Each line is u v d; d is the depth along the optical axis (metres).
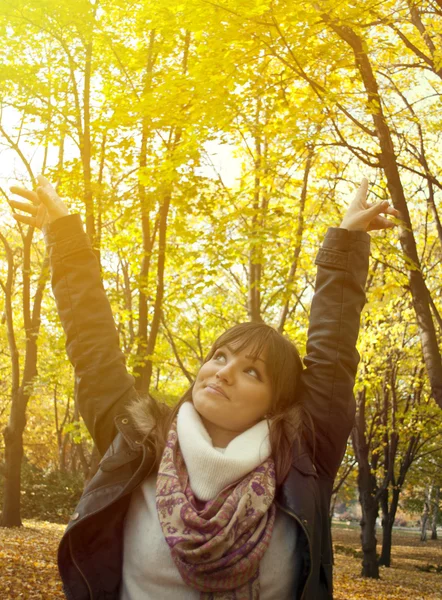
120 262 15.86
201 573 1.21
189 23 6.83
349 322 1.59
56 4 10.12
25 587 8.33
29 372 17.27
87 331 1.62
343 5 6.59
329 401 1.51
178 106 8.65
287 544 1.32
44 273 11.83
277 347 1.46
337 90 9.13
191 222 13.80
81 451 17.78
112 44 10.82
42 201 1.69
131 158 11.32
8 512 16.83
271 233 9.38
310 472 1.38
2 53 11.88
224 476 1.28
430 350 8.38
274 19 6.51
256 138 10.79
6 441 17.14
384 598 13.10
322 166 11.70
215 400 1.40
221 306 18.14
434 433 21.17
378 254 10.16
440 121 9.89
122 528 1.39
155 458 1.40
